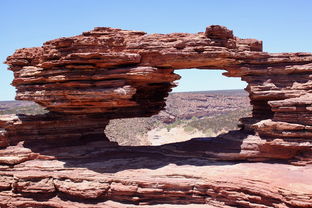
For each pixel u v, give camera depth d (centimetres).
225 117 5828
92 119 2261
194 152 2016
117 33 1931
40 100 1986
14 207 1705
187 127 5378
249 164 1781
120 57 1784
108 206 1577
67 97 1867
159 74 1884
